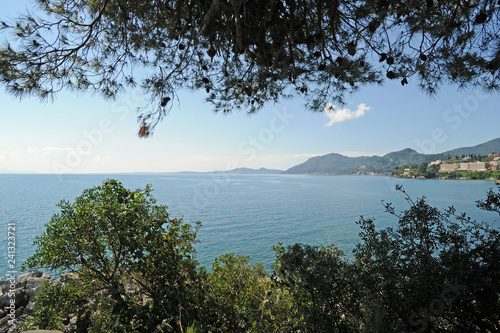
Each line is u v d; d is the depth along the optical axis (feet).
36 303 7.93
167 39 11.03
